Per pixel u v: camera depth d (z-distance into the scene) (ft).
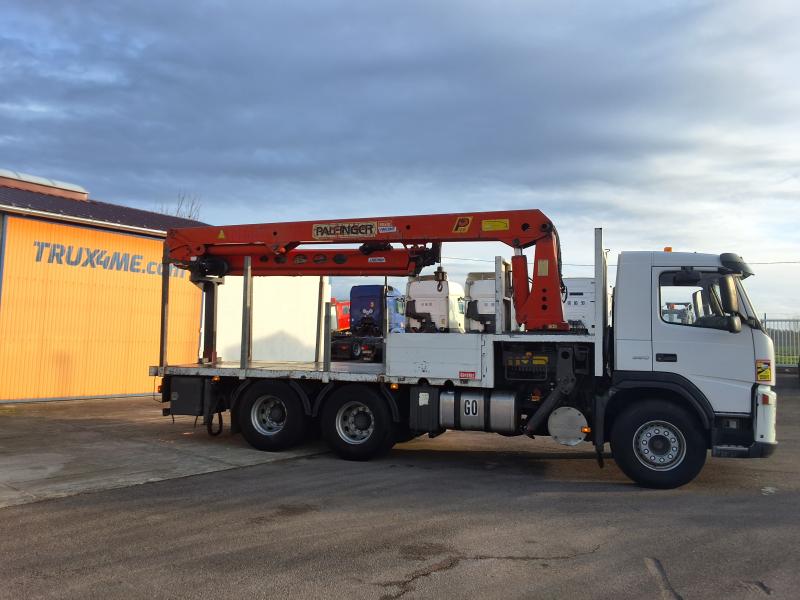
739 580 15.03
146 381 56.75
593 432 26.53
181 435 36.58
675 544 17.72
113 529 18.86
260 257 35.76
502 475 27.35
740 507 21.84
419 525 19.53
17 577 15.03
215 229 34.94
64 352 50.65
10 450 30.81
